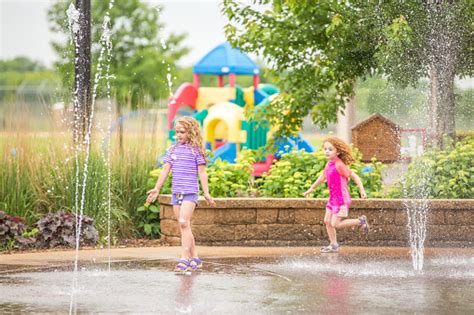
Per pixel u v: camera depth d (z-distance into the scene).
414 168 14.64
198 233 13.17
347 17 15.42
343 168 12.41
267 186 14.71
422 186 14.45
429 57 15.37
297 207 13.30
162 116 15.01
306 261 11.30
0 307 7.80
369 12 15.30
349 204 12.48
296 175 14.49
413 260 11.37
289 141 21.78
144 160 14.45
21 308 7.75
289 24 16.27
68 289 8.87
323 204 13.30
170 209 13.45
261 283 9.33
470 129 16.31
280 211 13.30
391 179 16.53
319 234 13.35
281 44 16.22
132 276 9.84
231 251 12.43
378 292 8.77
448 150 15.05
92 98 14.50
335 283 9.36
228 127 22.69
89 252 12.22
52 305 7.91
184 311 7.62
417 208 13.38
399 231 13.38
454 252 12.42
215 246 13.11
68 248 12.73
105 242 13.28
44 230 12.77
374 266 10.82
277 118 16.84
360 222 12.39
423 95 16.22
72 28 14.72
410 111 17.72
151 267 10.62
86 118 14.16
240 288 8.96
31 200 13.67
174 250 12.50
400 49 14.74
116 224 13.84
